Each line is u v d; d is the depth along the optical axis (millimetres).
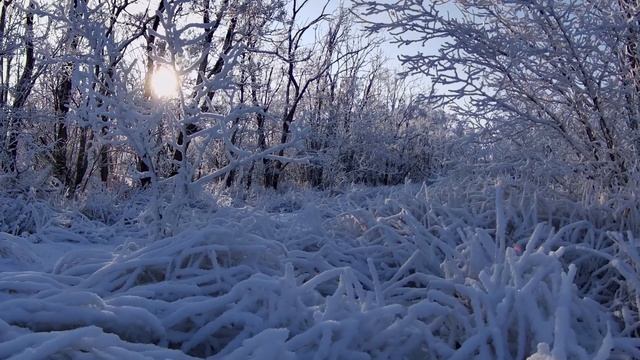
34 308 2428
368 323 2520
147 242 4070
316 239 4297
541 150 5199
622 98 4852
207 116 4320
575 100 4969
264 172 19828
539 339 2387
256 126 14289
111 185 12750
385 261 4133
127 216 7664
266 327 2578
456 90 5074
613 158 5051
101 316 2453
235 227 3910
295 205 11742
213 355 2574
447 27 4922
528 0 4777
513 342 2605
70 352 2072
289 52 19438
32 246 4926
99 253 3611
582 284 3711
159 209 4461
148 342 2555
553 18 4941
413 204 4906
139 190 9711
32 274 2932
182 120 4258
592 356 2504
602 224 4355
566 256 3830
